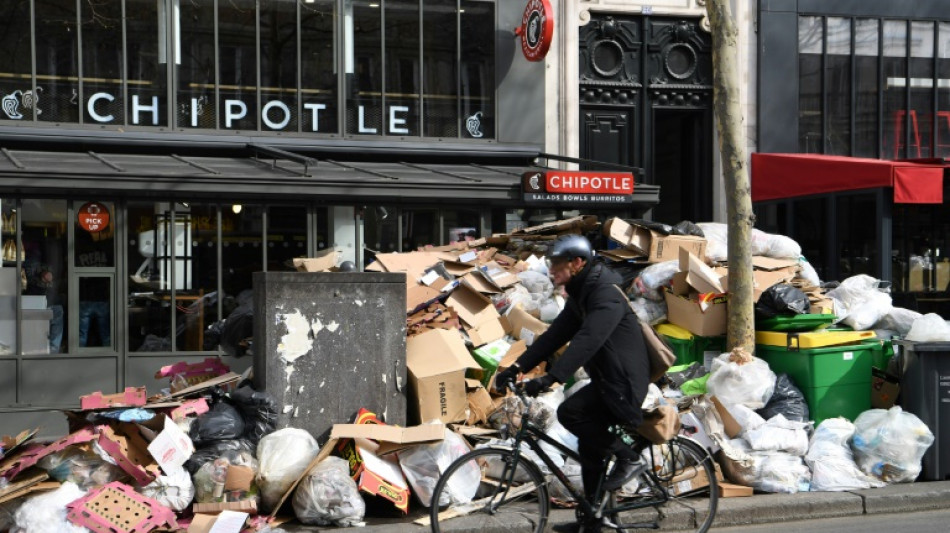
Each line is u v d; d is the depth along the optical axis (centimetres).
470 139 1433
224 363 880
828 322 820
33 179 1063
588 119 1523
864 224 1325
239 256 1177
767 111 1547
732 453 728
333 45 1379
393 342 737
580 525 578
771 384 761
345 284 726
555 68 1473
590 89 1520
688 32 1556
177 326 1155
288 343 711
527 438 588
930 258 1509
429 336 764
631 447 582
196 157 1298
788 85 1555
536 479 583
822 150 1572
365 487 639
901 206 1506
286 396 708
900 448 744
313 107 1372
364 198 1198
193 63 1325
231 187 1131
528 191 1228
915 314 884
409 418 756
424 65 1416
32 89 1259
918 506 723
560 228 1050
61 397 1116
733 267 820
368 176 1212
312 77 1372
